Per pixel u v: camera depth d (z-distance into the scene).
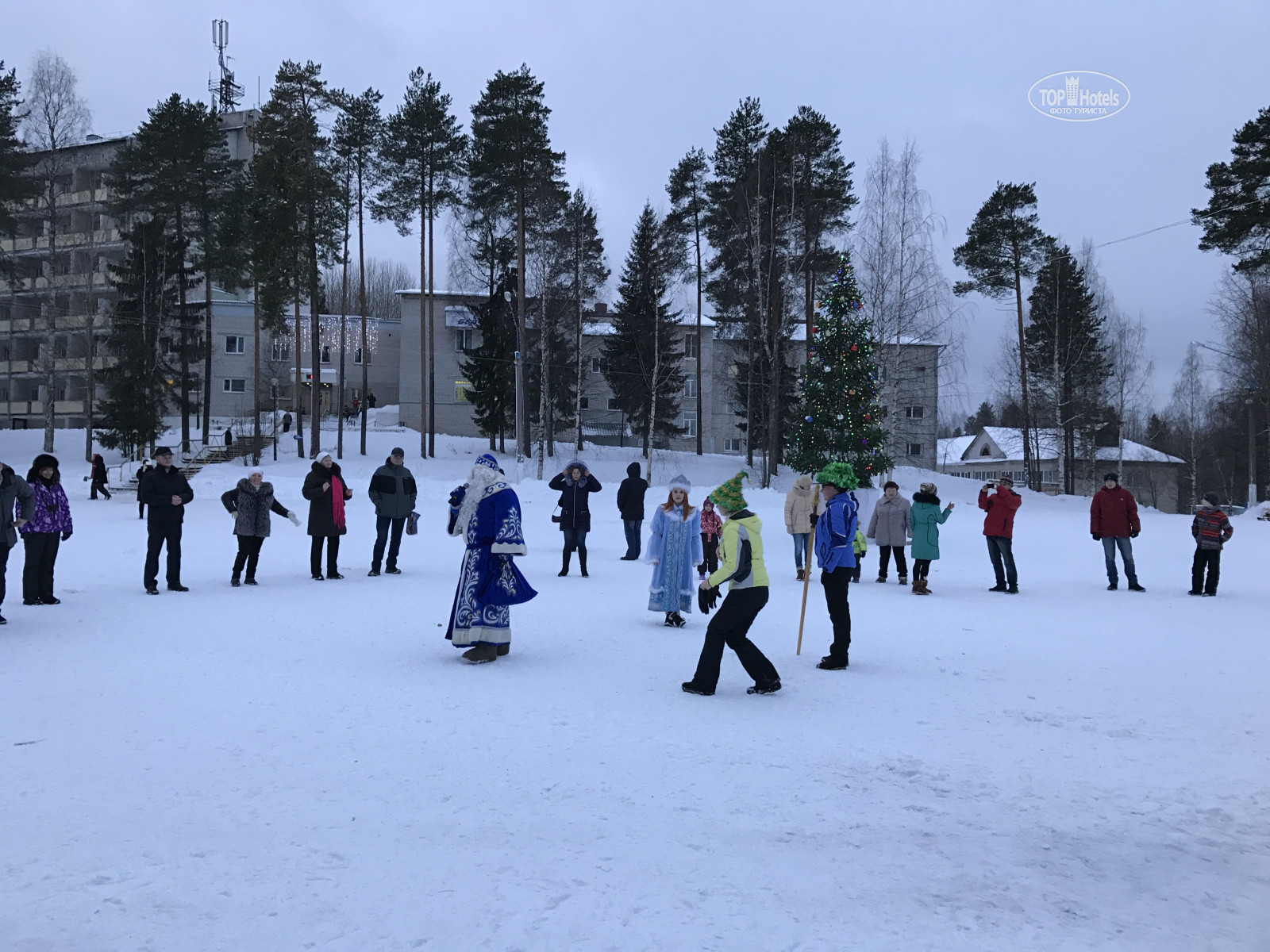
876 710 6.86
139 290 48.22
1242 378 46.91
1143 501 73.88
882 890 3.70
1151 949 3.23
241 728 5.92
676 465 49.94
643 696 7.18
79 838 4.03
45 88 46.47
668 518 10.70
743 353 53.81
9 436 51.75
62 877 3.62
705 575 14.50
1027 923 3.42
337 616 10.64
